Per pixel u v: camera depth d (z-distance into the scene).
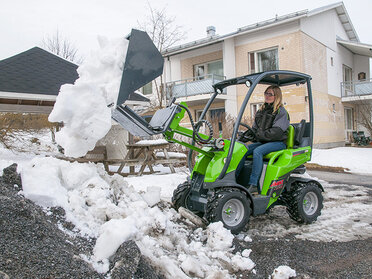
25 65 8.61
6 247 2.23
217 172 3.87
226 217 3.77
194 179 4.32
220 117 11.55
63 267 2.24
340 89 18.20
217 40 15.98
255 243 3.72
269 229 4.23
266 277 2.93
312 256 3.37
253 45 15.55
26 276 2.06
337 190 7.00
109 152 9.71
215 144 3.87
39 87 7.70
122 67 3.52
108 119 3.37
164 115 3.73
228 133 10.11
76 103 3.30
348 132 19.09
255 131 4.59
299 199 4.30
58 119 3.28
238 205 3.83
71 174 3.49
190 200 4.39
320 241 3.81
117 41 3.57
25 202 2.72
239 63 16.02
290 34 14.47
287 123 4.37
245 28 15.17
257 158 4.18
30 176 3.15
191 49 17.11
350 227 4.34
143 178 7.17
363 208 5.36
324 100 16.16
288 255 3.39
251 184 4.18
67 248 2.51
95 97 3.35
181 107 3.74
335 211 5.16
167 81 18.75
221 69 17.11
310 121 4.69
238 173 4.24
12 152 9.66
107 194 3.47
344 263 3.21
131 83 3.46
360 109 19.02
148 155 7.69
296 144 4.66
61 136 3.48
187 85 16.72
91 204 3.29
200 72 17.97
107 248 2.56
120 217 3.21
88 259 2.50
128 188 3.95
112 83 3.49
